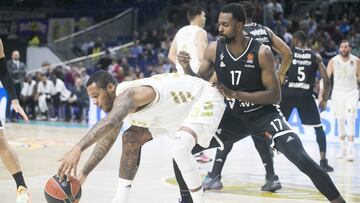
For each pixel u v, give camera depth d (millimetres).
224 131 5855
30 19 29156
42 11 30906
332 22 22781
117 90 4949
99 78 4930
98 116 19453
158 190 7156
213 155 11500
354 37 20469
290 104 9367
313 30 22094
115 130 5156
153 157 10836
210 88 5426
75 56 25703
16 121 20984
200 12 9242
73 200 4809
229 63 5766
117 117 4566
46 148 12227
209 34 22906
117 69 21609
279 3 25000
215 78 6316
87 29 26781
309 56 9273
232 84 5797
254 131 5809
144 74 22094
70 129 17812
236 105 5809
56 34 28453
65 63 24703
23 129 17500
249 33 7012
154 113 5145
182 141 5109
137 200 6492
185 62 5941
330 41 20781
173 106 5176
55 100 21719
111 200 6441
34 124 19734
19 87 20578
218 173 7352
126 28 27562
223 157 7332
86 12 28891
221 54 5816
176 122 5355
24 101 22281
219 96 5449
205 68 5984
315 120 9383
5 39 26922
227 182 8039
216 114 5316
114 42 26703
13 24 29312
